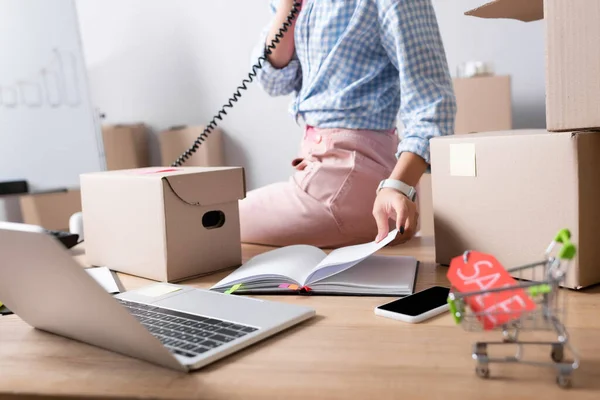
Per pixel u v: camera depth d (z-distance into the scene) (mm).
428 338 707
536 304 562
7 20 2451
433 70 1273
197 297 911
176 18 2656
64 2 2447
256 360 662
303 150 1488
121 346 688
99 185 1206
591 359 616
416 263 1089
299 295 942
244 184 1196
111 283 1072
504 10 1172
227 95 2615
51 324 773
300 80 1637
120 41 2789
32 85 2484
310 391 576
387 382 587
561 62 856
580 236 866
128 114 2836
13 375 658
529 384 567
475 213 1015
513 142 937
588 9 820
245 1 2520
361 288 934
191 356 657
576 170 858
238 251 1211
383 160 1424
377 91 1415
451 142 1038
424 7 1290
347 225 1397
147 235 1114
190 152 1731
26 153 2500
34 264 663
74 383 625
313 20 1417
